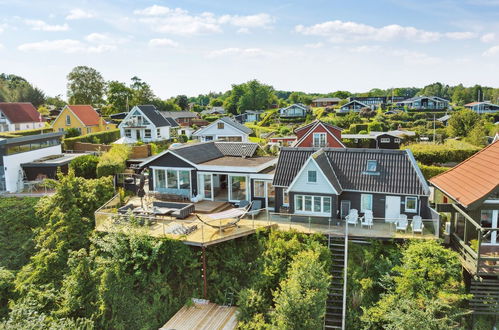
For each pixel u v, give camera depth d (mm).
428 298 17516
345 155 26297
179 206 26297
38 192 35719
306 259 18656
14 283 24125
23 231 29875
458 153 41531
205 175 29219
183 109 146250
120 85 101938
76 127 68062
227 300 20656
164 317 20062
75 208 26047
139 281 21125
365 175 24797
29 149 39281
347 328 18984
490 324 19016
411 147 45719
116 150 38688
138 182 33094
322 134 46500
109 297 20328
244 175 27969
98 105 104750
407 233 22125
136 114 64125
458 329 17828
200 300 20578
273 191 27906
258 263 21406
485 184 20500
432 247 19125
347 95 196125
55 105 134625
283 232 22719
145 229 22281
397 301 18141
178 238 21641
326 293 17578
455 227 22234
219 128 55688
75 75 101188
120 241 22031
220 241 21578
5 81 132125
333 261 21500
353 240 22250
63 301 21047
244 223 23969
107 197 29703
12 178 36406
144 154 46281
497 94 168250
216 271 21609
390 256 21234
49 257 23812
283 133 83875
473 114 69688
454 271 18469
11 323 17703
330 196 23938
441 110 114625
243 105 148375
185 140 68125
